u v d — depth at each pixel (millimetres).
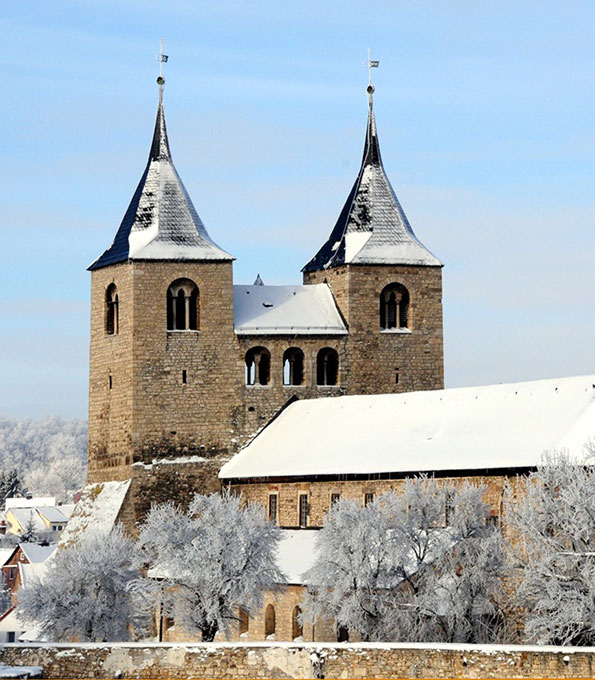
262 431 175500
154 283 174500
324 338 178500
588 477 123812
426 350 181875
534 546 123500
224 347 175750
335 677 103688
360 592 129250
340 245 183000
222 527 142125
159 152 180750
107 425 177375
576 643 118938
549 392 145750
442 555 130000
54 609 145750
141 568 156125
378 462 151000
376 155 186000
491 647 100375
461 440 146375
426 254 183000
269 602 150875
